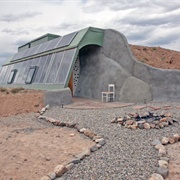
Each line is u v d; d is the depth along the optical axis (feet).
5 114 41.16
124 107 41.83
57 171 17.12
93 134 26.48
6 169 18.81
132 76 48.44
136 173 16.49
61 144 24.70
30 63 74.28
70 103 47.88
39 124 34.53
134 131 26.99
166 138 23.67
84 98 56.70
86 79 60.03
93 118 33.96
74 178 16.49
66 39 60.03
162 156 19.31
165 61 64.28
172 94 46.88
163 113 34.91
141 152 20.34
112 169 17.34
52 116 37.83
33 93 50.62
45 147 23.90
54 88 52.44
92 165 18.34
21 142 25.86
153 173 16.25
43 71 62.23
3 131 30.83
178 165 17.81
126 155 19.81
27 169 18.75
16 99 47.11
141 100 46.14
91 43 54.29
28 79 68.28
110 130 27.84
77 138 26.68
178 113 35.12
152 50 72.54
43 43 76.69
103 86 53.42
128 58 49.47
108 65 53.16
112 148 21.80
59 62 56.44
